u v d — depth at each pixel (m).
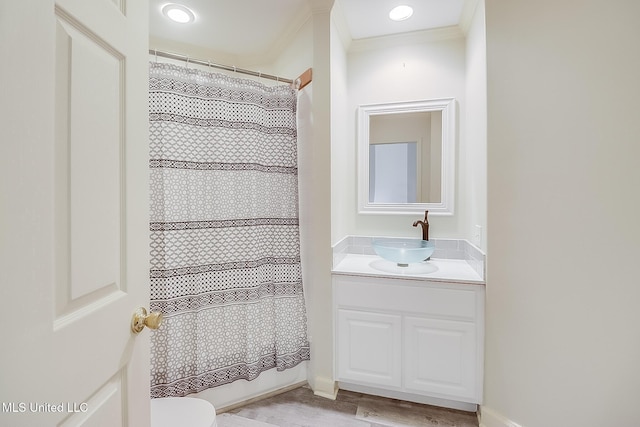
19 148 0.42
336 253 1.91
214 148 1.64
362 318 1.75
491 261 1.52
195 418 1.16
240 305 1.72
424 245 2.02
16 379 0.42
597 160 1.28
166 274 1.52
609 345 1.28
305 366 1.95
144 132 0.78
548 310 1.38
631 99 1.23
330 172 1.79
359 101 2.24
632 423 1.26
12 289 0.41
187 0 1.70
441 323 1.62
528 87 1.40
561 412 1.36
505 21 1.45
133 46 0.73
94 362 0.58
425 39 2.10
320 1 1.73
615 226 1.26
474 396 1.58
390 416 1.66
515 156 1.44
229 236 1.68
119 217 0.68
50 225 0.48
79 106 0.54
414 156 2.16
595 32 1.28
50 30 0.48
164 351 1.52
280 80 1.89
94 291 0.59
